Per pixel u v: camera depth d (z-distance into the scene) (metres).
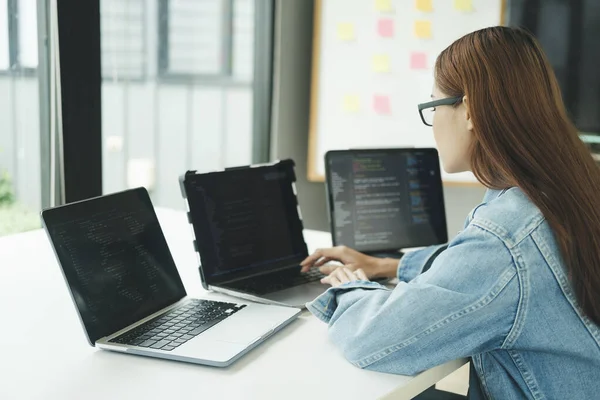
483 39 1.08
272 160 3.24
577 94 2.83
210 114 3.23
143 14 2.94
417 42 2.94
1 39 2.18
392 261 1.55
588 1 2.77
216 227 1.47
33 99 2.18
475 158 1.08
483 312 0.99
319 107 3.08
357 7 2.98
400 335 1.02
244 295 1.38
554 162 1.02
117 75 2.87
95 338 1.11
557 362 1.04
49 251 1.71
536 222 1.01
